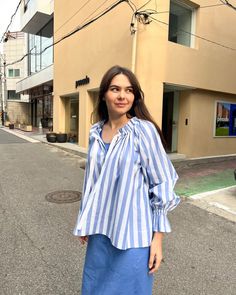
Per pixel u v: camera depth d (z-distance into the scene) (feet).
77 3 43.01
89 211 5.81
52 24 65.26
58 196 20.24
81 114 43.42
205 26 34.96
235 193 21.54
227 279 10.61
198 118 36.22
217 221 16.24
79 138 44.27
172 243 13.39
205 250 12.78
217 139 38.81
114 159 5.58
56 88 52.75
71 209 17.57
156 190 5.56
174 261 11.76
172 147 37.17
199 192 21.80
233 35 38.52
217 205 18.74
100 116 6.44
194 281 10.43
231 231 14.92
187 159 34.73
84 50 41.70
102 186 5.68
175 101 36.86
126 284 5.49
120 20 33.24
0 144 49.34
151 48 30.19
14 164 32.07
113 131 6.01
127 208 5.41
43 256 11.89
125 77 5.83
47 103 80.69
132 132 5.59
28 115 116.26
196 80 34.45
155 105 30.91
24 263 11.34
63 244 12.94
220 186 23.84
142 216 5.49
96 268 5.95
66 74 48.21
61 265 11.24
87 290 6.09
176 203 5.65
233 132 41.06
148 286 5.71
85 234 5.82
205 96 36.81
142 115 5.95
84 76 41.98
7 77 126.62
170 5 32.86
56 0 50.93
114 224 5.51
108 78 5.87
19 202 18.88
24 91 90.33
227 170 30.81
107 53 36.04
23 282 10.14
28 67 88.43
